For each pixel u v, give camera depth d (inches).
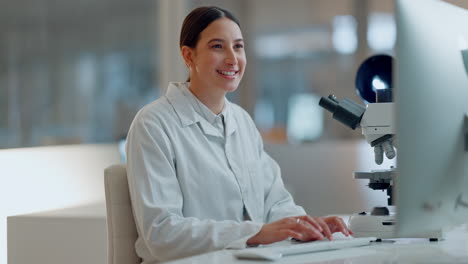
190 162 66.5
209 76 69.2
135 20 180.9
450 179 43.8
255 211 71.1
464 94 44.3
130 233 65.6
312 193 138.5
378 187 58.9
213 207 66.8
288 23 207.8
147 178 62.3
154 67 185.5
